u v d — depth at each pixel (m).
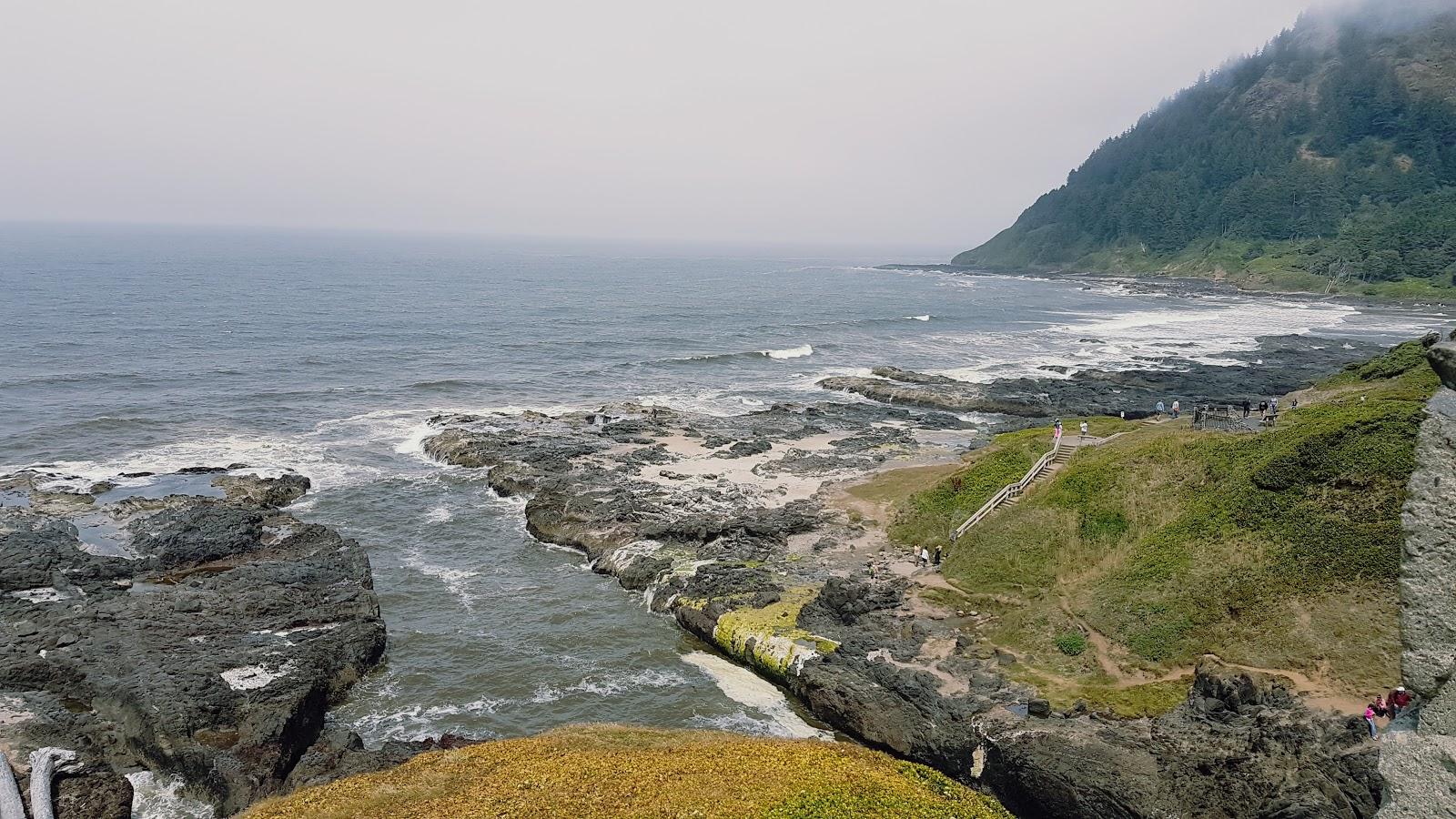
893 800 24.88
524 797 24.47
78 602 40.41
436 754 29.31
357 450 68.25
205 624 38.56
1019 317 162.88
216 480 58.03
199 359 95.69
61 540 46.38
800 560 46.78
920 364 111.44
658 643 41.06
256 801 28.77
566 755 28.11
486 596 45.59
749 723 34.97
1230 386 93.19
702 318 148.25
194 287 167.25
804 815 23.39
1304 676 28.59
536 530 53.38
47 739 31.22
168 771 31.06
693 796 24.38
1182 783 25.31
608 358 109.12
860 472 62.88
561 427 74.81
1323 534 32.84
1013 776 28.28
